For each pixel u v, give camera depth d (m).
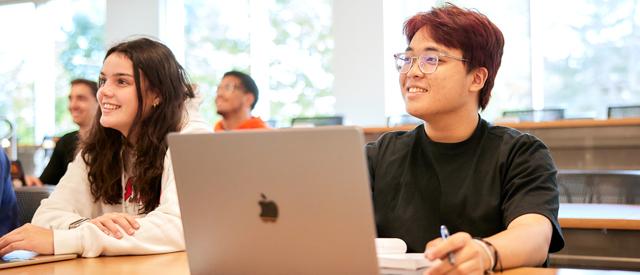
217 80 8.24
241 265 1.06
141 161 1.83
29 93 8.99
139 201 1.85
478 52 1.49
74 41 8.83
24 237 1.52
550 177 1.44
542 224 1.32
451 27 1.48
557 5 6.96
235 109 5.16
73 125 8.78
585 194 2.64
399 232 1.57
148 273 1.29
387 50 7.44
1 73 9.09
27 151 5.90
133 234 1.58
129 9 8.52
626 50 6.73
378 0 7.41
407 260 1.14
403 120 6.52
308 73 7.82
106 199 1.93
